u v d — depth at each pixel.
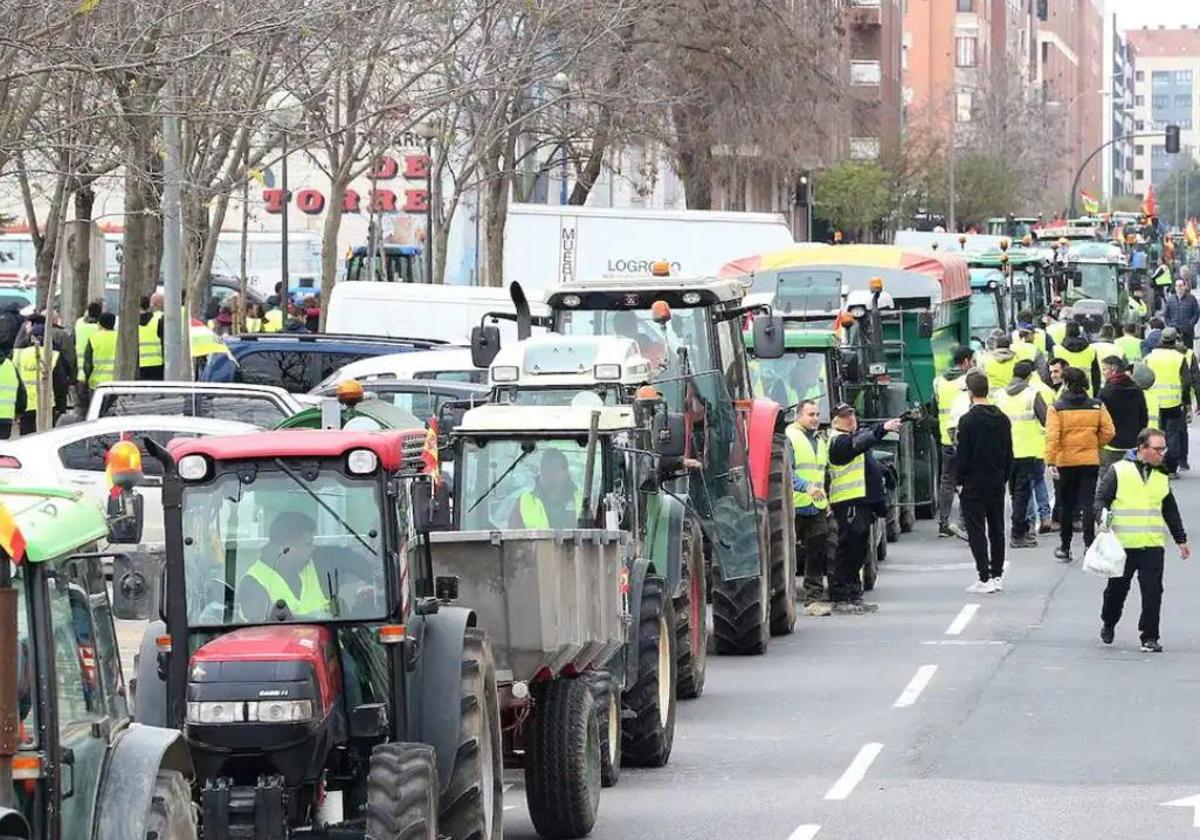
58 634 24.89
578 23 114.25
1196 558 81.25
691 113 139.38
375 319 102.50
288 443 31.66
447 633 32.62
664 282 58.69
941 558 83.44
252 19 68.56
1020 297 151.75
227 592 31.45
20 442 66.06
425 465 33.06
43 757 23.92
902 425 88.50
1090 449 79.94
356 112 99.50
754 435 60.72
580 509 42.84
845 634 64.56
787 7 144.62
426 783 30.55
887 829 38.56
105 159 72.38
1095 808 40.09
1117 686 54.16
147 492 65.00
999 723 49.47
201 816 29.70
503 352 50.19
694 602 53.81
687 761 46.06
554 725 38.22
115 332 90.12
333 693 31.02
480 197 149.62
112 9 61.09
